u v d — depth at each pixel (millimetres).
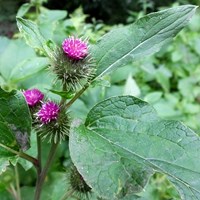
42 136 205
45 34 352
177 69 668
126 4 1132
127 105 180
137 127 176
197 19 739
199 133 271
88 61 203
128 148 168
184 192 153
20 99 190
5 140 193
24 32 199
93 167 157
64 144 353
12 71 303
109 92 407
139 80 587
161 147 167
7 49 335
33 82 330
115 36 208
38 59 305
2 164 189
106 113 180
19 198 287
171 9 202
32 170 340
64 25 439
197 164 161
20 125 192
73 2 1134
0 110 190
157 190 326
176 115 482
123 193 152
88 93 393
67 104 203
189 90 606
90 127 178
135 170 157
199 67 650
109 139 172
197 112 543
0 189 284
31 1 472
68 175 231
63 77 200
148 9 1086
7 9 983
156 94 431
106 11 1149
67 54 199
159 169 160
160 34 201
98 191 152
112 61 204
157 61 665
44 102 207
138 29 205
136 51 203
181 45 692
